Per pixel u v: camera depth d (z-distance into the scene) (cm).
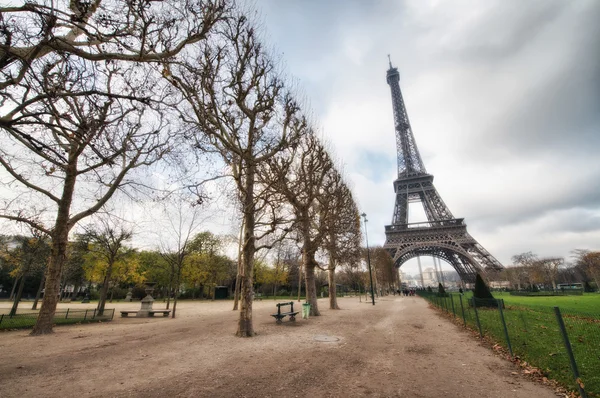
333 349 1110
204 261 5625
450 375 787
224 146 1431
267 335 1414
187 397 631
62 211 1661
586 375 726
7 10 570
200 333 1491
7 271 5369
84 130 635
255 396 639
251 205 1420
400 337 1375
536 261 9231
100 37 622
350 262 3369
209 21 1011
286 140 1583
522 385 704
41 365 892
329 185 2359
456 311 2288
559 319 617
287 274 7156
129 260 4500
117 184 1783
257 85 1412
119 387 694
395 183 9019
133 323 1995
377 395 647
